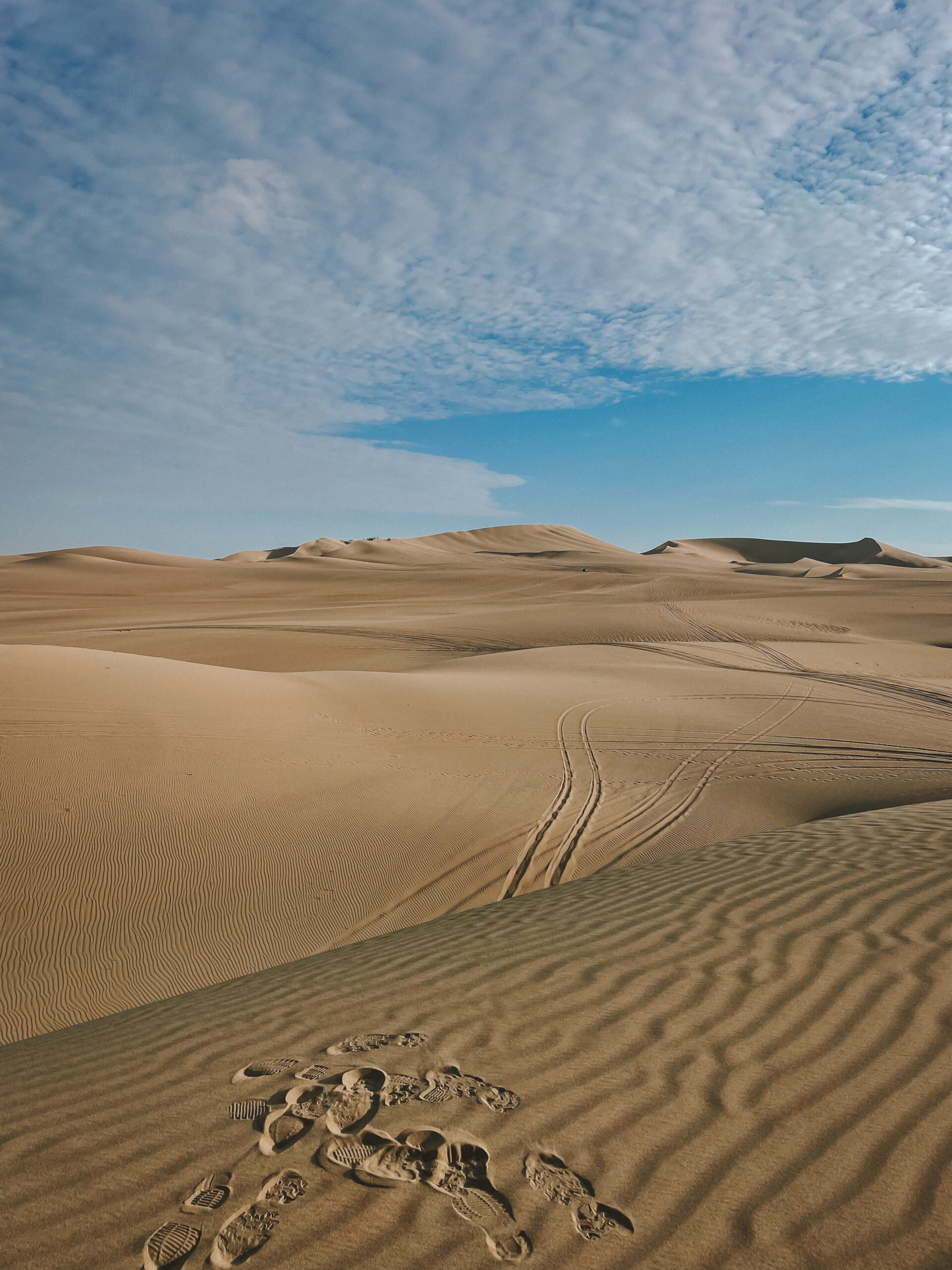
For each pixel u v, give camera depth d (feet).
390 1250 6.46
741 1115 8.19
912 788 36.29
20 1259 6.42
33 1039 13.71
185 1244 6.57
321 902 22.72
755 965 12.30
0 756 27.76
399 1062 9.86
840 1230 6.48
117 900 21.81
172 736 32.73
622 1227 6.65
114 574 217.77
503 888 24.34
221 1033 11.63
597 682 62.75
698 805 33.65
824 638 102.17
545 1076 9.29
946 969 11.47
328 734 38.29
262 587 197.16
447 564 281.33
